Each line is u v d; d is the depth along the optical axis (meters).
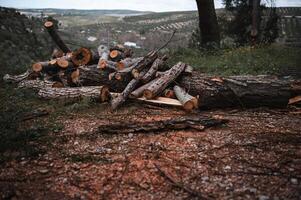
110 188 3.65
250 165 4.03
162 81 6.91
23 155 4.50
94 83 7.80
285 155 4.28
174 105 6.45
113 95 7.06
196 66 10.66
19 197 3.53
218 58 11.98
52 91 7.51
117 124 5.34
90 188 3.67
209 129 5.30
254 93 6.23
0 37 21.11
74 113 6.43
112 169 4.07
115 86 7.51
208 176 3.82
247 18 17.44
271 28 17.56
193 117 5.93
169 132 5.20
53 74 9.16
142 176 3.88
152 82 7.17
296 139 4.80
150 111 6.39
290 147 4.53
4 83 9.23
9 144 4.74
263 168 3.95
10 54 18.44
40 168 4.15
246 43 16.52
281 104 6.33
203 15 14.90
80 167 4.14
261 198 3.33
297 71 9.67
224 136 4.98
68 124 5.79
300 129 5.25
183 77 7.16
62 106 6.90
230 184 3.62
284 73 9.46
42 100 7.48
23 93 7.89
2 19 24.86
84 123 5.82
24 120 6.04
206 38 15.48
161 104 6.54
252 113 6.15
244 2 17.55
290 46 15.27
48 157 4.45
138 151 4.55
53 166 4.19
